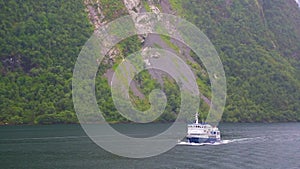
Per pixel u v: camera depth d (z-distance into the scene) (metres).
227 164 111.56
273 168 108.12
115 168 105.88
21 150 131.50
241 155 126.00
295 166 111.12
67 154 124.88
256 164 112.50
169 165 109.88
